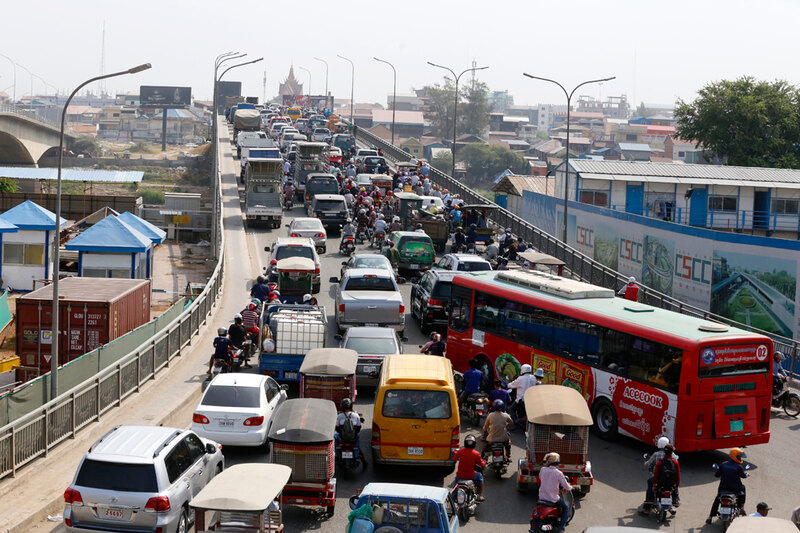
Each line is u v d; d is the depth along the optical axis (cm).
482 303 2633
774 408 2592
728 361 1978
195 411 1948
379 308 2970
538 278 2547
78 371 2105
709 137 9212
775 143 8975
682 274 4612
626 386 2109
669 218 6562
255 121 10231
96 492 1383
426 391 1831
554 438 1784
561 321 2322
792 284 3947
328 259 4619
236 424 1944
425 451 1822
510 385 2241
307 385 2111
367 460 1995
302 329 2453
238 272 4469
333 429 1659
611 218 5478
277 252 3781
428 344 2519
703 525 1670
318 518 1652
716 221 6588
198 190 15138
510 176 7975
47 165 18050
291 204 6325
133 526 1382
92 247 3725
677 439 1961
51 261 4128
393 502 1353
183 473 1492
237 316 2727
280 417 1681
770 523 1305
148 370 2567
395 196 5881
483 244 5034
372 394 2511
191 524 1523
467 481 1686
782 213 6600
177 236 6188
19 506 1602
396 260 4103
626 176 6550
